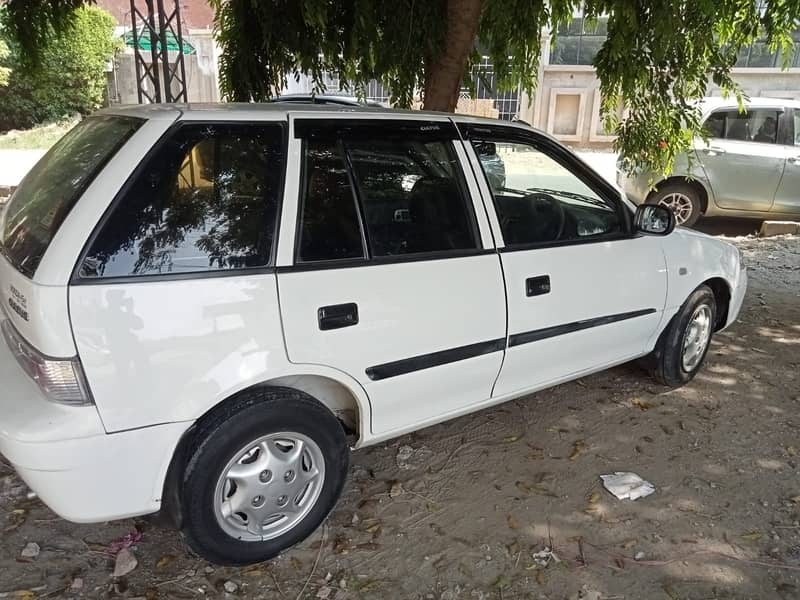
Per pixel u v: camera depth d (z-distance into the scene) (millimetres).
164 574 2512
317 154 2531
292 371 2426
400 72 5363
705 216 8859
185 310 2180
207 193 2277
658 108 5094
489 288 2959
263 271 2342
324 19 4484
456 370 2945
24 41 5422
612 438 3592
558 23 5668
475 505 2992
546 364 3346
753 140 8484
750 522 2908
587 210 3459
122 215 2111
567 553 2693
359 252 2594
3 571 2494
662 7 4293
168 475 2303
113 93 17656
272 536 2576
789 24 5031
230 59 5383
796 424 3779
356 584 2500
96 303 2039
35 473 2068
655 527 2865
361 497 3037
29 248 2197
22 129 16781
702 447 3520
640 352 3910
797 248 8078
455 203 2926
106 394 2080
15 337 2256
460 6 4766
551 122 18219
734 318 4469
